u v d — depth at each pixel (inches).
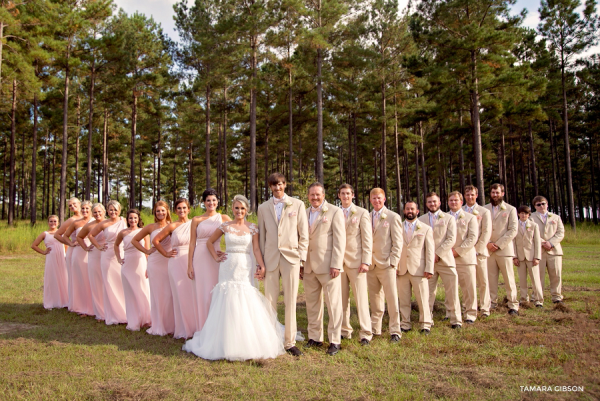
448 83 819.4
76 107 1227.2
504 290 353.1
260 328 180.2
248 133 1344.7
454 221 239.5
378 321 221.5
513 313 258.1
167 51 1199.6
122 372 160.9
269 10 927.7
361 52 942.4
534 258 278.7
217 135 1588.3
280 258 192.7
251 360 173.3
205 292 209.0
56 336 216.1
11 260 575.5
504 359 173.0
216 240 207.8
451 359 174.7
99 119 1253.7
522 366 164.4
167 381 151.7
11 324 243.9
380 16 1042.1
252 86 932.0
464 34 792.3
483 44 756.6
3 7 752.3
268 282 194.2
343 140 1734.7
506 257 263.9
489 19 787.4
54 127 1224.2
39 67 951.0
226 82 1111.6
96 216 261.4
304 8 894.4
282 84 1123.9
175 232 221.3
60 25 879.1
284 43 961.5
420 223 224.4
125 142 1533.0
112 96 1096.2
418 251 221.9
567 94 1194.0
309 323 201.3
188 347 189.9
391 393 138.6
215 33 1016.9
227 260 191.0
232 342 173.9
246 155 1667.1
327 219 197.8
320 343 198.5
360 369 164.2
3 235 708.7
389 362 171.2
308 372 161.0
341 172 1811.0
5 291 348.8
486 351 184.2
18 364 169.0
